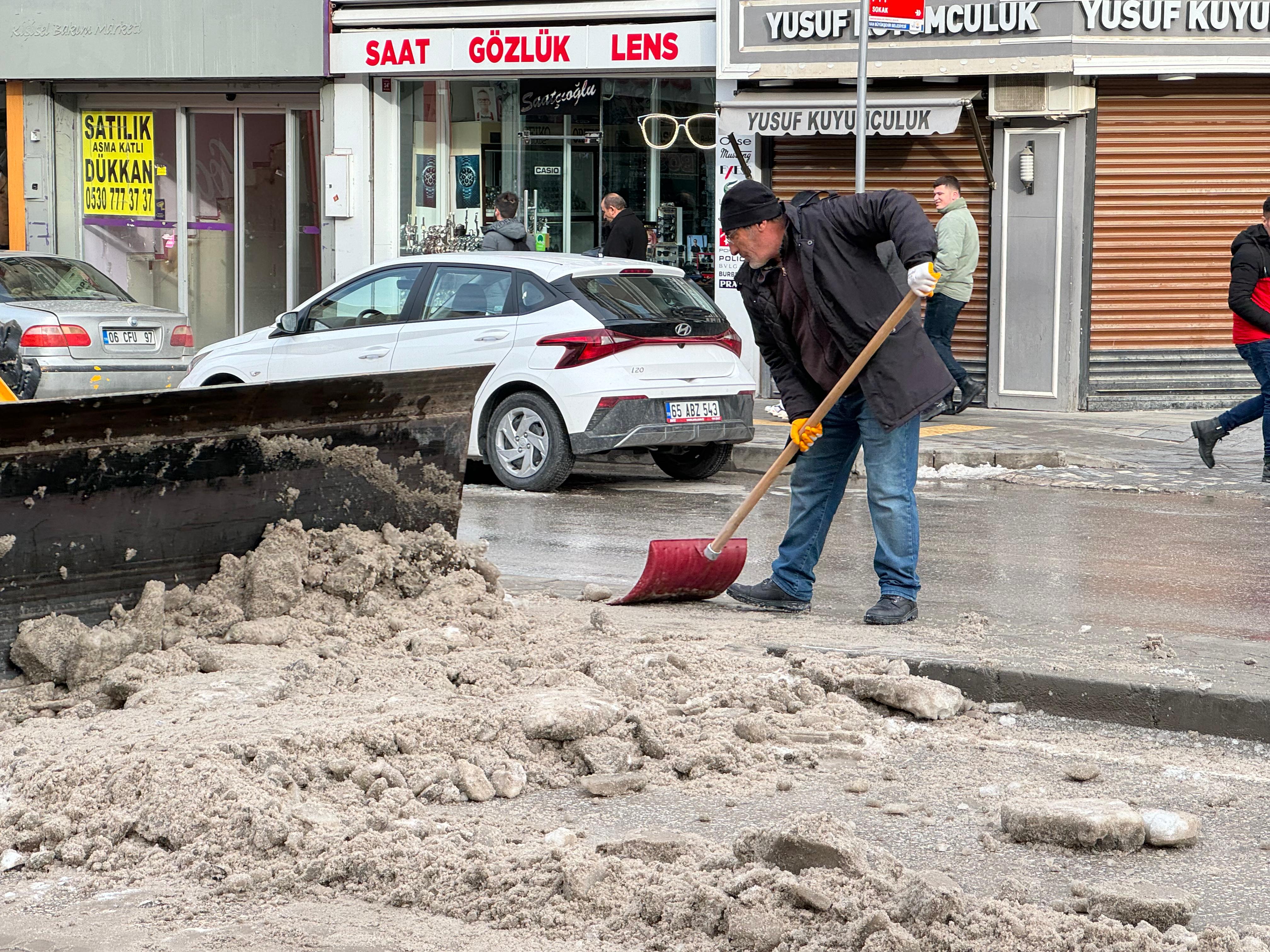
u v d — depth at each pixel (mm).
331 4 24219
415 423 8422
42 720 6660
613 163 23250
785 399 8906
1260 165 20656
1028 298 20688
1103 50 19828
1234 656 7730
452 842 5426
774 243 8297
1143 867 5332
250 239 26438
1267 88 20469
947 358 19125
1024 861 5387
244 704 6715
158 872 5332
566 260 14992
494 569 8742
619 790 6129
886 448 8648
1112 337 20656
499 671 7266
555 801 6066
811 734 6738
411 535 8445
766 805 6012
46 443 7152
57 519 7273
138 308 19078
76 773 5855
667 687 7191
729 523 8852
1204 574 10594
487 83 23906
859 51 17453
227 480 7836
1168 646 7836
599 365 14273
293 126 25812
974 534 12367
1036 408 20781
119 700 6977
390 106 24516
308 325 16062
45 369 18156
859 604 9453
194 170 26641
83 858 5445
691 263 22750
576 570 10781
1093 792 6129
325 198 24797
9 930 4887
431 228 24578
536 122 23656
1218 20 19844
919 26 16828
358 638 7777
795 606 9133
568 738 6398
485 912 4914
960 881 5176
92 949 4719
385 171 24625
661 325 14602
